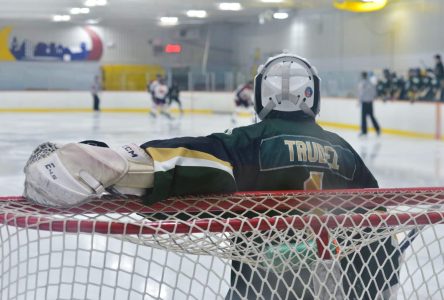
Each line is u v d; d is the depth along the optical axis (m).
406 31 17.50
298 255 1.39
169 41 27.91
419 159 9.61
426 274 2.94
